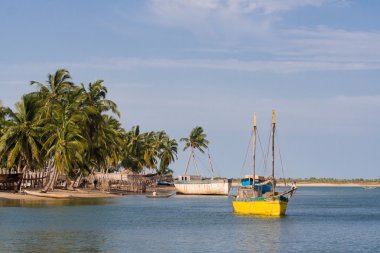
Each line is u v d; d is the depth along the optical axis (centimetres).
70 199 9525
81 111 9225
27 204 7794
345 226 6038
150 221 6097
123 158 15575
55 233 4669
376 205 11012
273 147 6688
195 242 4416
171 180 18950
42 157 9512
